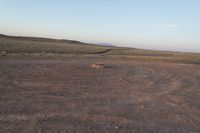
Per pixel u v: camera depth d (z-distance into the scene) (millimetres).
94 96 9297
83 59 31891
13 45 53625
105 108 7652
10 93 8977
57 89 10281
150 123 6438
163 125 6340
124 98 9219
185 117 7180
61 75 14734
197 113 7711
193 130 6074
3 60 23312
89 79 13750
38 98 8469
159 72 19875
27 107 7215
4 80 11695
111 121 6402
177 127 6242
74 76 14625
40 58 28766
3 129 5367
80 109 7387
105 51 69938
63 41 150000
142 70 20859
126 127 6012
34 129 5480
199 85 13562
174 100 9375
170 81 14609
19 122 5879
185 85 13273
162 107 8203
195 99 9781
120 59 36469
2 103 7488
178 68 24750
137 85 12477
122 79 14477
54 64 21656
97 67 20531
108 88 11180
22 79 12352
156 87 12148
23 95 8781
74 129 5648
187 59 41281
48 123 5945
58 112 6922
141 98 9398
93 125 6008
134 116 6980
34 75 14070
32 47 54562
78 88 10781
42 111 6914
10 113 6523
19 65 19281
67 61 26391
